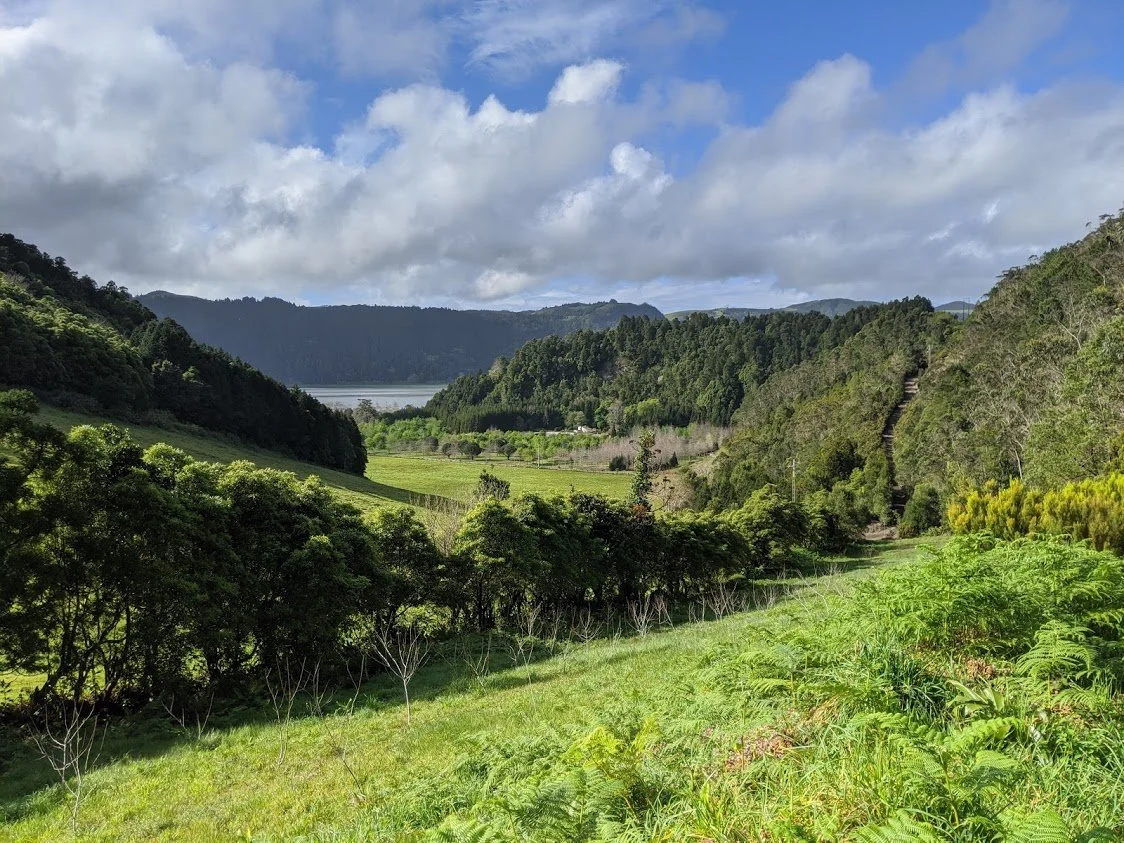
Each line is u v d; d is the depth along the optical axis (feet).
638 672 40.47
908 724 11.60
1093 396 107.55
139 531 55.26
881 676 14.70
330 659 65.72
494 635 88.17
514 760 20.02
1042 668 14.62
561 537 98.53
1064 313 201.67
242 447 284.00
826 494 216.33
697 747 15.34
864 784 10.81
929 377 300.20
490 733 26.00
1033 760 11.77
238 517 66.44
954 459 180.04
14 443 52.65
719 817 10.86
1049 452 105.91
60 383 228.63
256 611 63.41
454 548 91.35
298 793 29.76
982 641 16.79
